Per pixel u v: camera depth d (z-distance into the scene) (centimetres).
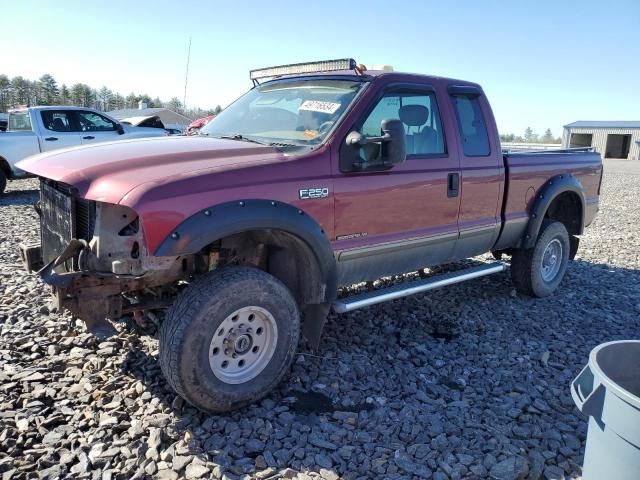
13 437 288
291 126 392
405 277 608
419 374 388
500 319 510
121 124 1368
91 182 300
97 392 334
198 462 274
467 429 317
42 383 347
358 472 275
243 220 304
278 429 308
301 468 274
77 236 323
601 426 212
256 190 317
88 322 306
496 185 486
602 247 864
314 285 358
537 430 318
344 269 379
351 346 429
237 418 319
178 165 312
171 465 272
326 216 354
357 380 375
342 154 361
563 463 288
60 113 1257
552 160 557
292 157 342
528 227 536
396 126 352
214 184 302
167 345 296
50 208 357
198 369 298
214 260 341
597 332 489
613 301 581
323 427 311
